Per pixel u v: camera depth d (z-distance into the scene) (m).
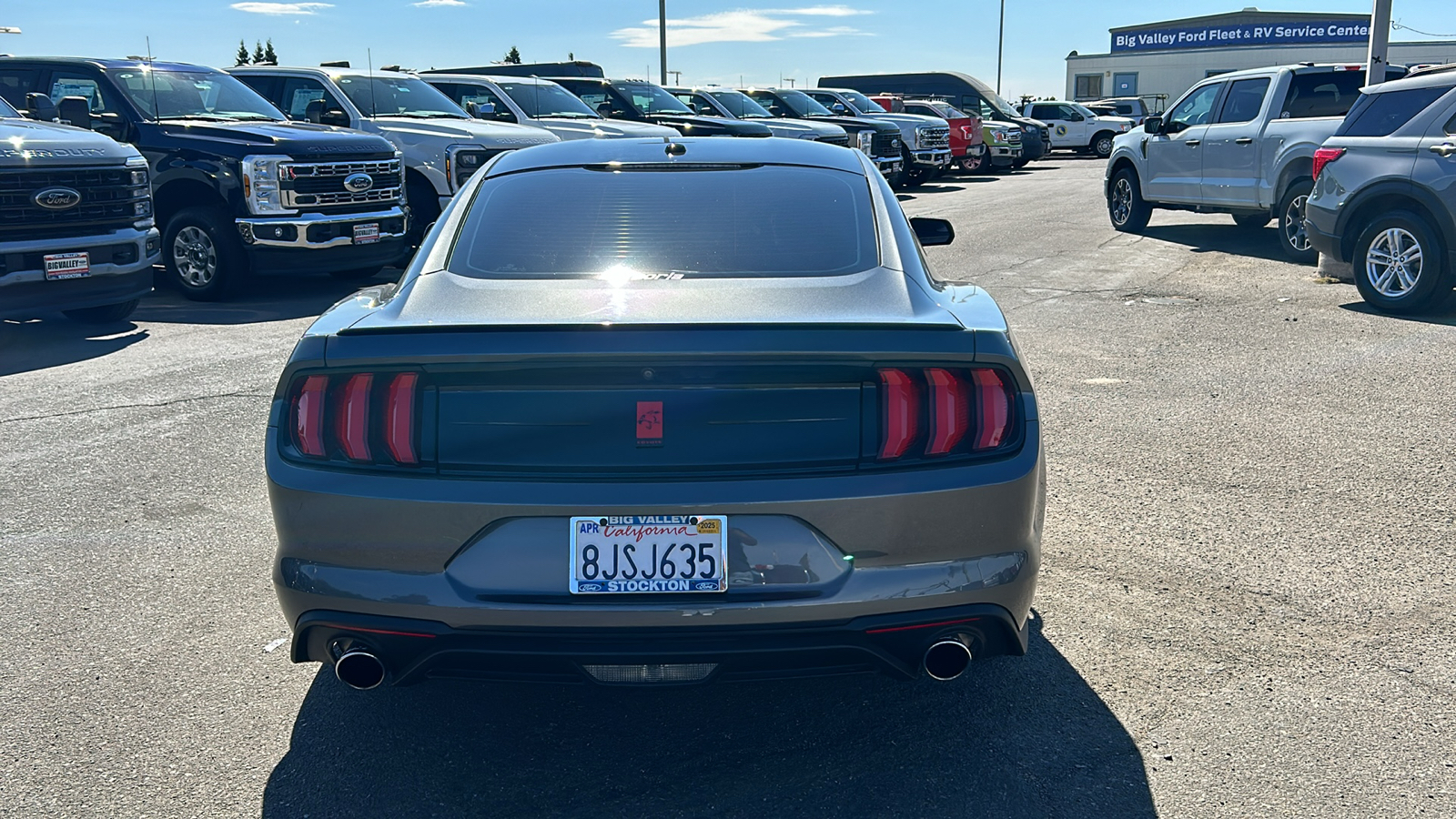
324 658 2.77
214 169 9.71
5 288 7.66
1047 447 5.41
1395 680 3.20
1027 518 2.68
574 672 2.60
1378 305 8.75
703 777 2.79
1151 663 3.32
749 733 2.99
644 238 3.21
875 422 2.59
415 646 2.62
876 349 2.54
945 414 2.60
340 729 3.03
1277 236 13.89
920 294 2.96
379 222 10.41
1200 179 12.99
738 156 3.73
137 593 3.88
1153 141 13.69
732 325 2.56
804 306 2.79
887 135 20.94
